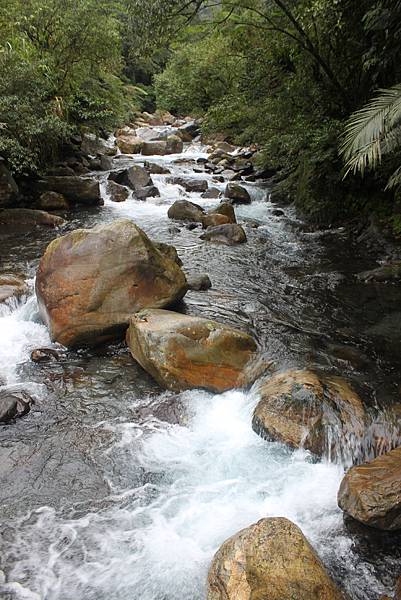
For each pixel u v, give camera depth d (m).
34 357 5.05
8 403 4.24
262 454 3.82
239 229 9.24
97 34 13.84
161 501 3.42
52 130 11.34
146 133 23.14
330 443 3.80
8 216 10.02
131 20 8.99
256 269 7.79
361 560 2.96
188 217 10.67
